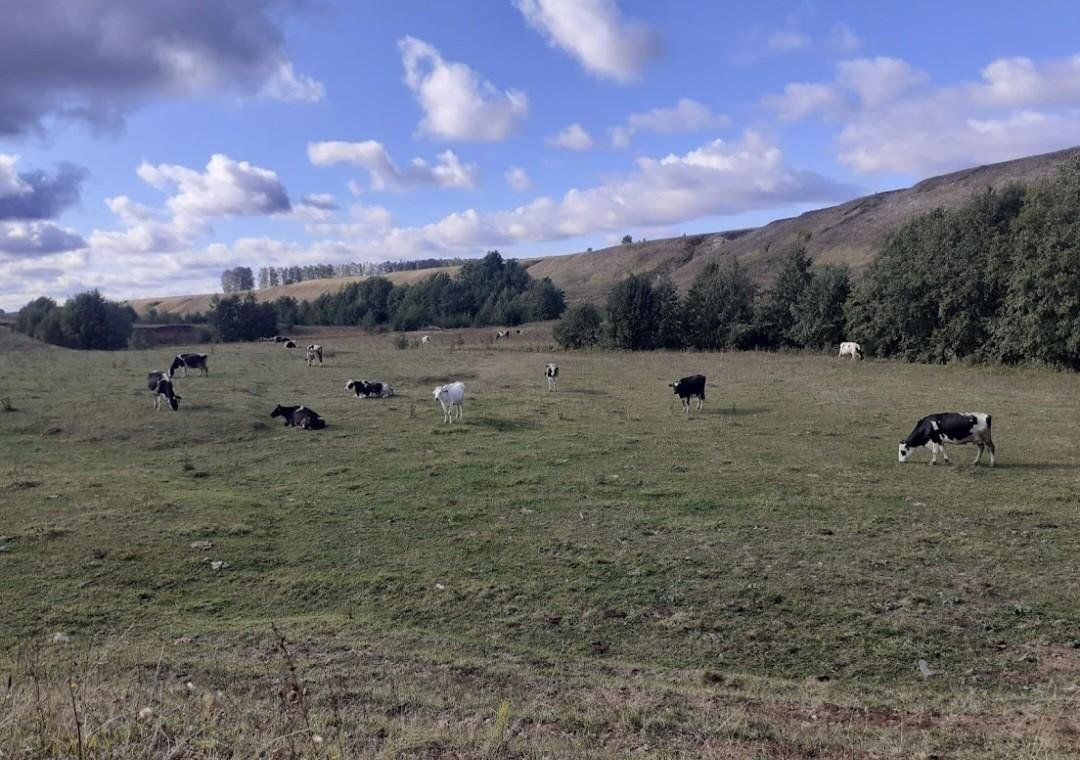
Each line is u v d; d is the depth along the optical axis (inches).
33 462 703.7
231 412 927.0
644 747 222.8
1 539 466.6
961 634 342.6
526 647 335.9
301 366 1565.0
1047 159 3587.6
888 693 287.7
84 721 211.5
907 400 1084.5
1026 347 1406.3
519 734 228.5
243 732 215.0
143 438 807.7
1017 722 253.0
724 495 583.2
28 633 343.3
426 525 514.9
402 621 367.6
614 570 425.7
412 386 1286.9
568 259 6441.9
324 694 263.1
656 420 942.4
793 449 762.2
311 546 475.2
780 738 231.6
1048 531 484.4
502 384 1326.3
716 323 2116.1
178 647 321.7
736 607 375.6
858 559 437.1
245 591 406.0
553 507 555.5
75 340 2586.1
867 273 1827.0
